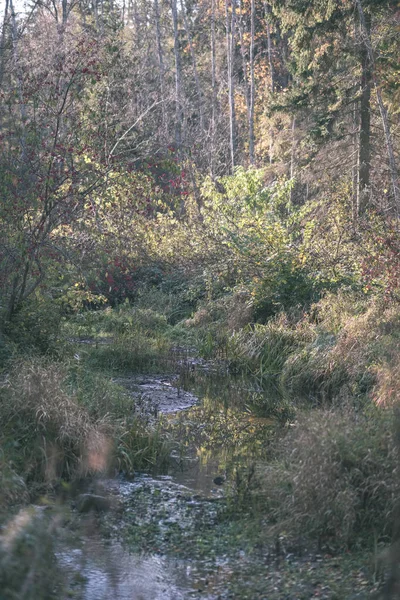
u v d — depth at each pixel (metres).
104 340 16.11
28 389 8.16
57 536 6.00
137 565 5.65
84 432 7.81
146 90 31.25
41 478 7.29
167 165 13.17
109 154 12.93
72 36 14.05
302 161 24.62
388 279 14.39
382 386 9.53
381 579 5.14
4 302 12.74
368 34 22.30
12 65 13.62
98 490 7.25
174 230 21.34
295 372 12.88
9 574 4.52
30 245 12.18
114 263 13.72
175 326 18.50
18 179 12.22
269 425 10.12
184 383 12.92
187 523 6.52
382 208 16.70
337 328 13.95
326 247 17.55
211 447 8.96
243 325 16.64
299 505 6.14
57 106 12.70
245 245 17.89
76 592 5.09
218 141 37.69
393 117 26.34
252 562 5.70
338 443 6.39
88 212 12.90
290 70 27.64
